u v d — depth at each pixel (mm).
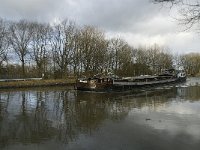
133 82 63938
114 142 18906
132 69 106562
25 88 69188
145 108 33312
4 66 83375
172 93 53125
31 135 21234
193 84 82062
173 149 17250
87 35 87188
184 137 19703
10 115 29750
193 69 143500
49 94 53125
